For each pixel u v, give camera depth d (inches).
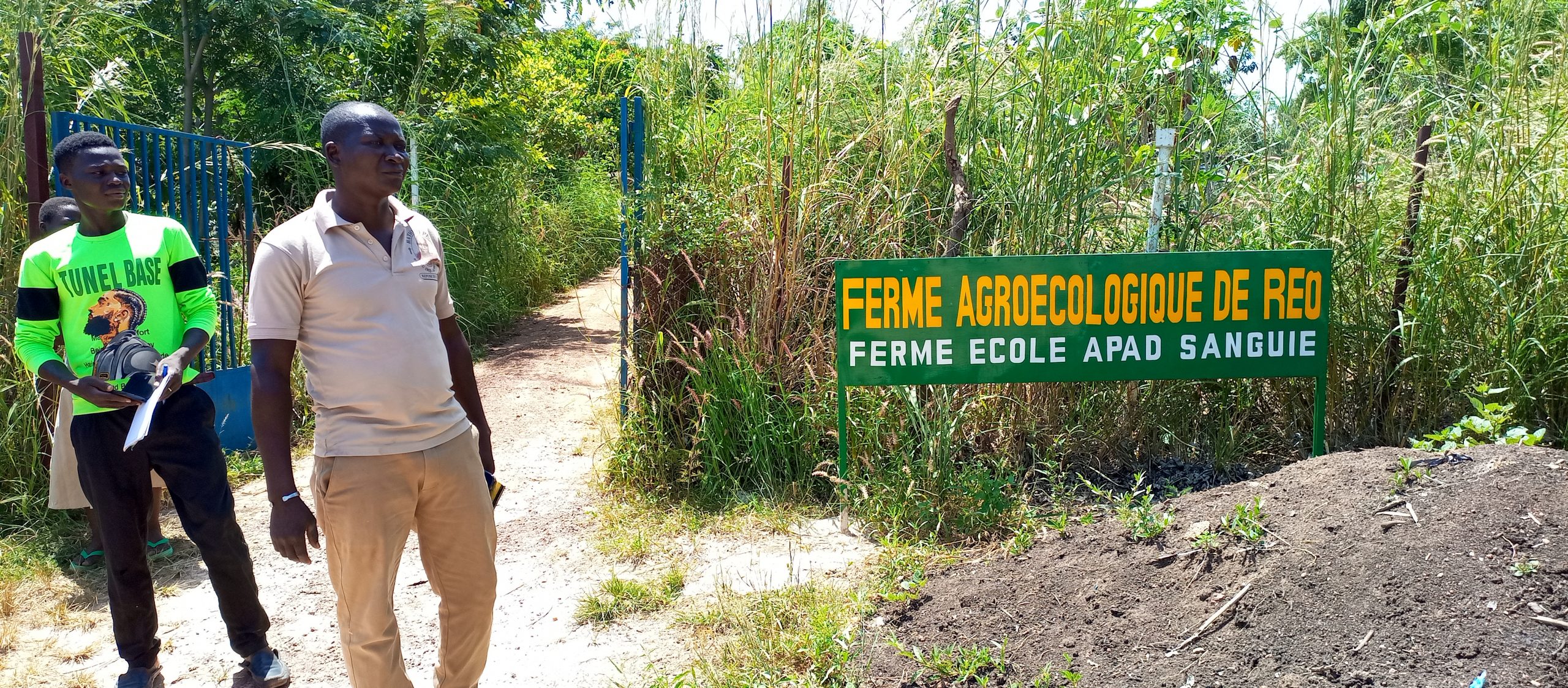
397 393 96.1
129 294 131.9
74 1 236.7
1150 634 120.9
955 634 129.1
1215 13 207.8
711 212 207.6
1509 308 187.3
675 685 120.5
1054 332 173.6
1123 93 205.5
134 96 349.1
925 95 219.6
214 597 160.2
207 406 130.0
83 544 179.2
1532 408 190.5
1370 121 197.8
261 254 93.3
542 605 155.1
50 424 188.9
